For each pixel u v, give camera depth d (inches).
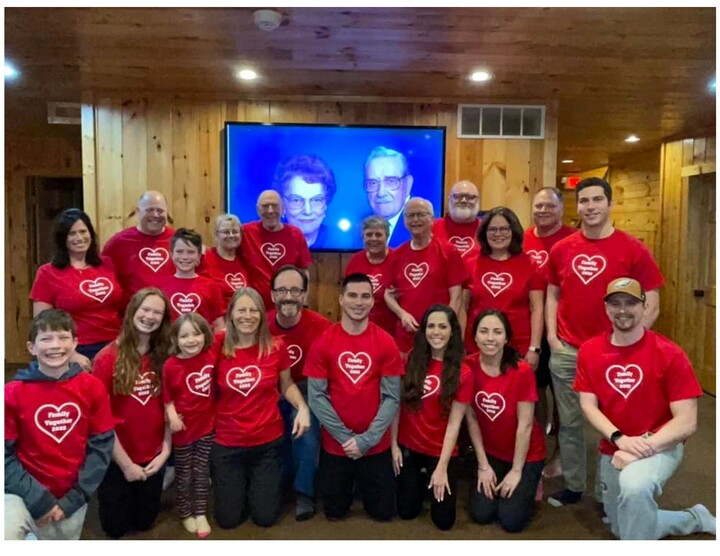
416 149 154.6
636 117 171.3
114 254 112.7
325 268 158.7
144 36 108.7
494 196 157.6
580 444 101.5
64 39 110.7
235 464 92.5
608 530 93.4
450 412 93.4
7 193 196.9
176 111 152.6
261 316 93.0
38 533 76.4
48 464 76.5
